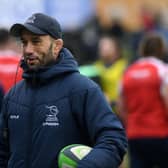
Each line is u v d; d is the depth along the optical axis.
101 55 26.31
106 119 12.18
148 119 19.72
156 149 19.77
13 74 19.58
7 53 20.17
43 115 12.38
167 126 19.69
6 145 13.12
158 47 20.16
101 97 12.34
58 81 12.49
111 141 12.02
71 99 12.34
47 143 12.28
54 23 12.55
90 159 11.78
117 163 12.07
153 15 39.06
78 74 12.54
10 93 12.93
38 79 12.50
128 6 43.47
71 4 25.94
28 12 24.69
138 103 19.83
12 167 12.60
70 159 11.87
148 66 19.75
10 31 12.55
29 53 12.45
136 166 20.19
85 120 12.29
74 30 32.94
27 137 12.45
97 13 41.59
